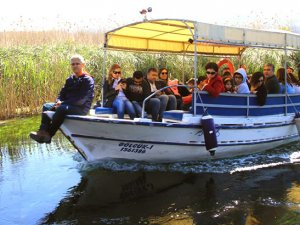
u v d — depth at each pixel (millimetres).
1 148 9438
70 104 7355
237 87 9000
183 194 6438
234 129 8258
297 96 9906
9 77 13789
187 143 7797
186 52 10844
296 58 18125
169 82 9516
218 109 8102
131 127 7277
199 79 9406
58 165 8016
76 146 7566
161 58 16703
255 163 8148
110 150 7613
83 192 6586
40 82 14492
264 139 8961
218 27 7770
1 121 12812
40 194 6551
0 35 19406
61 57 16219
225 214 5668
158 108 8031
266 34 8742
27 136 10555
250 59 17047
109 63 16562
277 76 9883
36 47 17562
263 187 6703
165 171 7555
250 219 5500
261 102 8641
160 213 5742
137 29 8664
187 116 7719
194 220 5504
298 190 6539
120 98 8266
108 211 5848
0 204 6180
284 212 5703
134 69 16609
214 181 7027
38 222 5562
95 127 7273
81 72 7543
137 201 6195
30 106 14125
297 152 9062
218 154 8273
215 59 16953
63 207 6031
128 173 7445
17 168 7887
